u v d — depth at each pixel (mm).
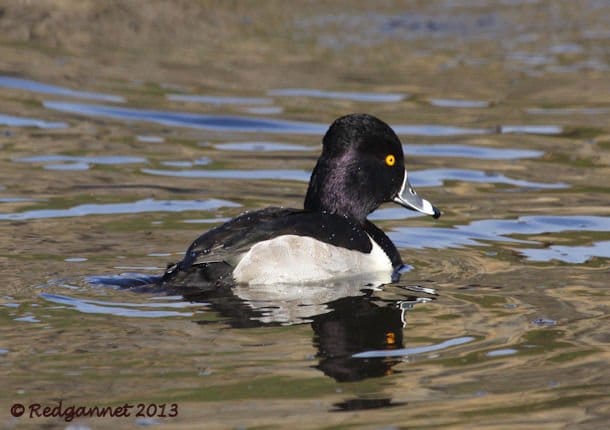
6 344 8438
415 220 12938
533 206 13445
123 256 10984
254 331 8891
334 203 11438
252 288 10016
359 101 18547
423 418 7352
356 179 11445
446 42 22906
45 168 14586
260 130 16938
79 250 11125
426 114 17938
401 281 10453
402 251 11602
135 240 11586
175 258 10977
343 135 11461
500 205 13523
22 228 11867
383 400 7602
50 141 15906
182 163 15133
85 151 15477
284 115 17703
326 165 11492
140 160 15188
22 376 7859
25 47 20766
